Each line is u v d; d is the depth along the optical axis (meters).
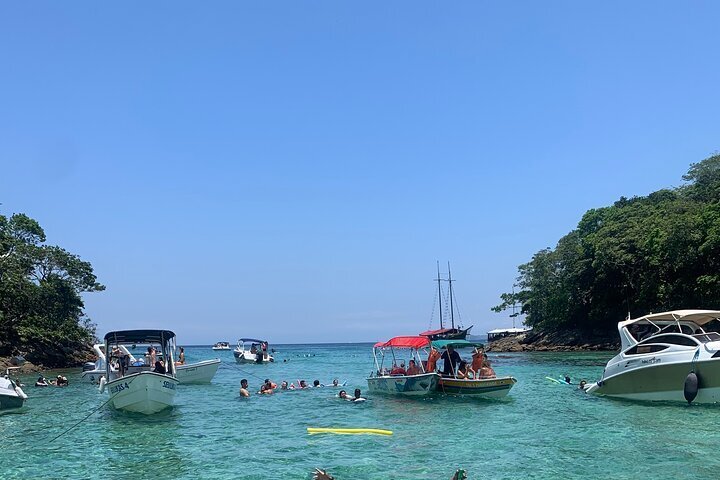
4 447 15.74
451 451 14.37
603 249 60.66
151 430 18.17
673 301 52.28
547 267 73.56
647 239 54.81
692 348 19.39
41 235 60.12
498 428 17.25
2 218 57.12
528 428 17.11
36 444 16.12
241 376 41.72
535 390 26.95
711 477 11.53
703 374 18.97
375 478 12.09
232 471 12.91
